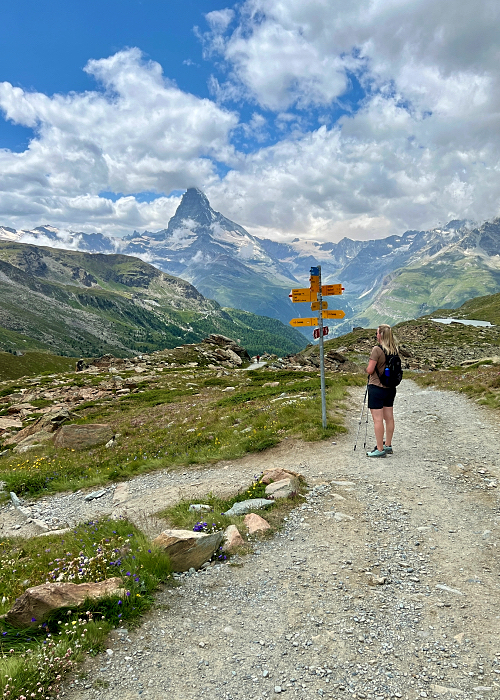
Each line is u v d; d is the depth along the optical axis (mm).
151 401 38594
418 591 6504
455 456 13164
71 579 7301
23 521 14102
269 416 20703
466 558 7355
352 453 14336
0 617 5773
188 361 79688
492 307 172125
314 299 17234
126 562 7512
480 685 4531
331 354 69688
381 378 13156
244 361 88438
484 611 5848
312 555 7941
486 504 9531
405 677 4754
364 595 6500
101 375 67312
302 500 10641
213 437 19969
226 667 5055
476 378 28234
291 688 4672
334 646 5359
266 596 6664
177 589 7027
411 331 106625
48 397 50188
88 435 25531
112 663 5105
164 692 4629
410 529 8672
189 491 12703
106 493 15445
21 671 4707
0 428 35094
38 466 21172
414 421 18688
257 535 8867
